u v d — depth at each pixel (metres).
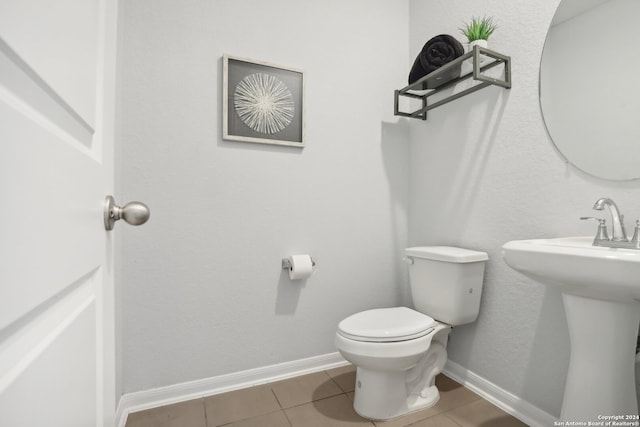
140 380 1.48
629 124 1.09
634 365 1.00
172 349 1.54
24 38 0.32
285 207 1.78
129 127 1.47
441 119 1.86
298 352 1.80
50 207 0.38
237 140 1.66
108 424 0.67
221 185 1.64
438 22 1.90
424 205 1.98
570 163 1.25
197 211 1.59
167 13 1.55
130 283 1.47
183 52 1.57
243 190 1.68
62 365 0.43
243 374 1.67
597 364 0.96
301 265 1.68
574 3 1.24
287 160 1.79
